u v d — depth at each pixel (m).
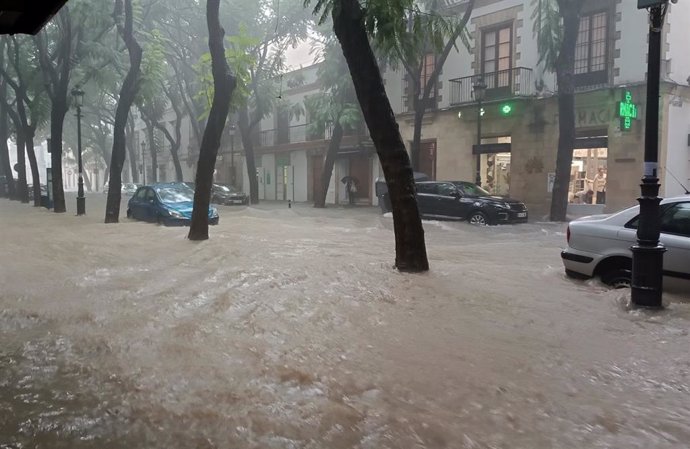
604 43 19.23
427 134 25.67
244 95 14.67
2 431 3.22
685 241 6.38
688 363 4.34
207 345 4.73
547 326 5.33
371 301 6.21
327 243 11.66
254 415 3.40
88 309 5.94
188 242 11.48
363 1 7.87
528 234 14.47
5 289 6.96
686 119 19.05
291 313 5.73
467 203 17.73
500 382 3.93
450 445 3.05
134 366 4.25
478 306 6.04
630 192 18.66
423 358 4.41
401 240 8.00
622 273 6.91
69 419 3.36
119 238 12.29
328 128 31.45
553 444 3.07
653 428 3.26
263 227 15.36
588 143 19.73
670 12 18.14
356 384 3.87
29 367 4.25
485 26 23.00
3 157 37.62
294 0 29.30
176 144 35.53
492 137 23.09
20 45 26.64
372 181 30.16
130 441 3.10
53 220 17.91
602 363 4.33
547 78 20.98
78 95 20.84
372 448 3.02
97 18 20.72
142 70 20.95
